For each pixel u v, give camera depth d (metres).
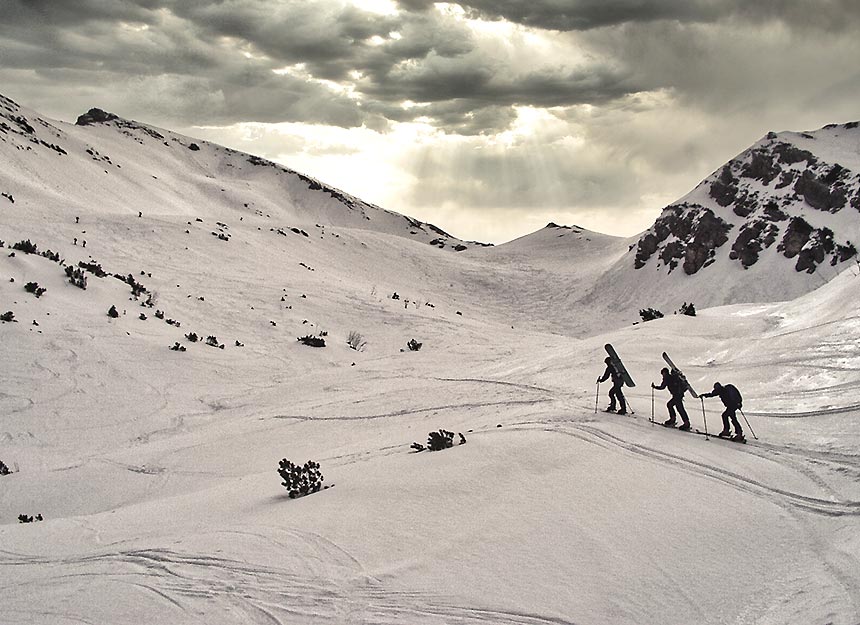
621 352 24.97
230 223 74.25
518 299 84.56
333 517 9.96
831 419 13.13
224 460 18.66
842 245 60.16
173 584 8.22
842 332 19.22
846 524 8.89
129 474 17.84
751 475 10.79
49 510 15.46
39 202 56.44
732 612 7.12
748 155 80.25
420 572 8.09
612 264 91.06
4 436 20.69
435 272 90.44
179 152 169.00
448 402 22.34
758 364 18.77
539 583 7.71
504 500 10.14
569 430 13.66
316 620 7.23
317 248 80.00
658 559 8.18
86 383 25.48
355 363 35.34
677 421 14.39
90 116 172.12
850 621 6.79
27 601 8.12
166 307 37.97
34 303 30.81
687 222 79.12
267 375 31.06
